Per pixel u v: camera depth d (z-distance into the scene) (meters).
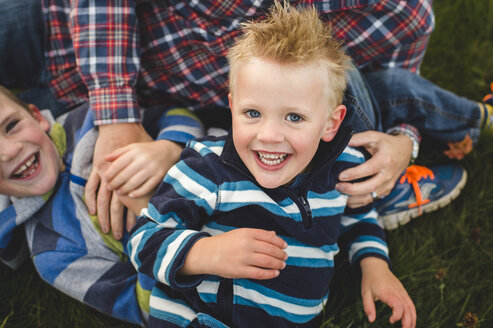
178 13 1.55
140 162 1.40
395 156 1.50
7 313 1.65
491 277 1.68
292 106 1.03
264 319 1.28
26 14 1.69
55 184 1.59
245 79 1.04
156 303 1.31
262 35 1.07
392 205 1.77
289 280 1.28
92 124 1.60
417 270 1.68
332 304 1.56
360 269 1.48
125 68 1.55
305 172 1.25
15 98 1.55
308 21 1.12
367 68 1.74
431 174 1.82
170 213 1.20
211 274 1.14
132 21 1.54
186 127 1.61
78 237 1.55
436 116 1.74
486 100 1.91
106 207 1.51
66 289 1.51
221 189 1.20
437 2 2.36
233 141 1.18
